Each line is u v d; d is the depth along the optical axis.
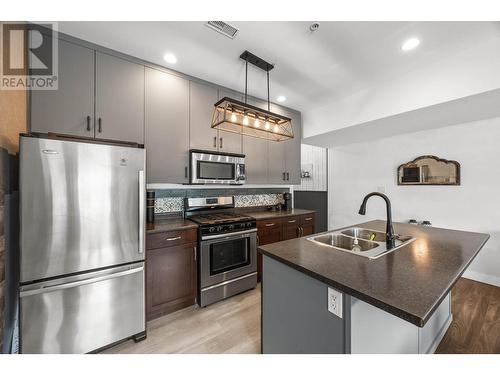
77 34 1.71
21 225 1.27
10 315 1.42
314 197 4.77
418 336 1.36
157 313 1.97
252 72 2.28
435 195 2.99
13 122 1.42
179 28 1.64
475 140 2.65
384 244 1.45
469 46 1.81
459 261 1.14
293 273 1.17
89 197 1.47
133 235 1.65
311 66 2.14
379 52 1.91
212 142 2.53
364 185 3.82
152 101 2.11
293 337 1.17
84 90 1.78
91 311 1.49
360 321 0.93
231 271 2.35
